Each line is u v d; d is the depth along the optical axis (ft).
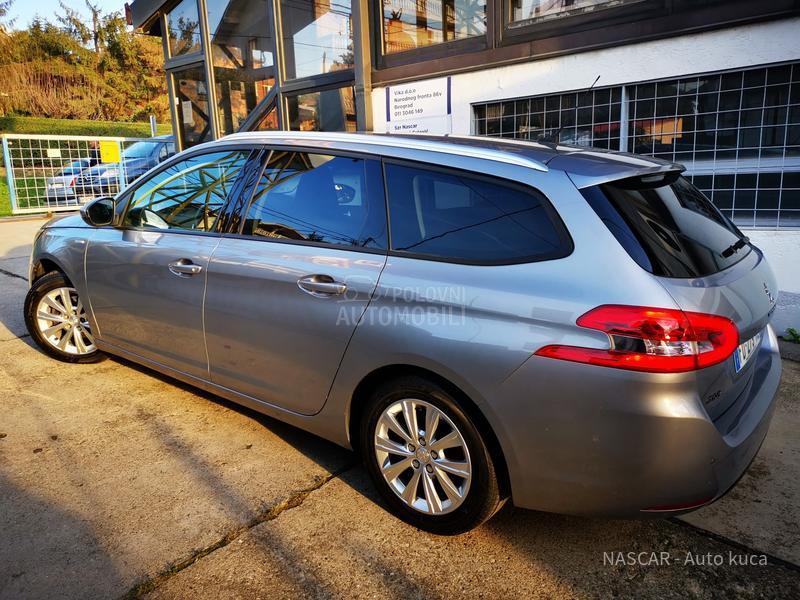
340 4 21.83
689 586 7.28
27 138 44.52
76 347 14.15
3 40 96.48
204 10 26.76
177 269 10.71
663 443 6.33
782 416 11.60
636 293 6.39
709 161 15.02
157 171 12.12
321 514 8.59
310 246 9.06
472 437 7.41
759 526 8.42
